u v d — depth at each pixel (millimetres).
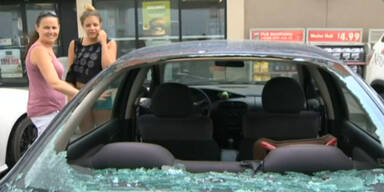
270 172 1793
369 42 8820
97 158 1868
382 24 9180
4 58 10453
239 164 2002
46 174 1753
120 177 1754
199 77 4156
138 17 9898
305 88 3564
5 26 10406
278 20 9406
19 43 10414
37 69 3607
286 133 2957
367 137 2359
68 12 10125
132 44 10016
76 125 2184
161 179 1745
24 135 4645
